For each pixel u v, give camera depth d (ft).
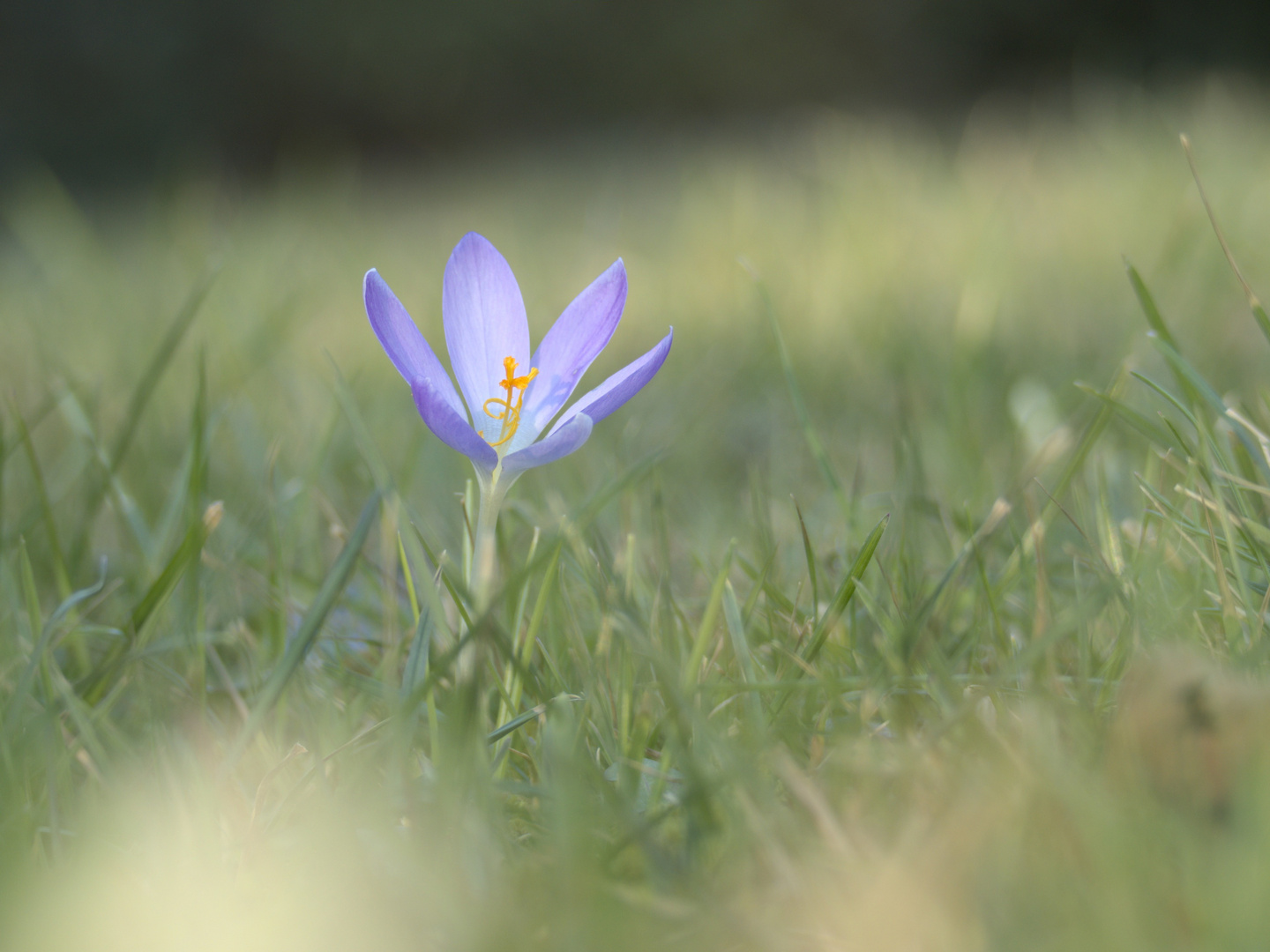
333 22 19.42
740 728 2.23
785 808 2.15
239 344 4.36
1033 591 2.34
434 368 2.19
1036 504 2.58
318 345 4.96
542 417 2.21
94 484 2.66
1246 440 2.34
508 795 2.19
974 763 2.15
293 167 19.07
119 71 18.99
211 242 7.29
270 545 2.53
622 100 20.43
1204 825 2.07
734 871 2.11
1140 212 5.44
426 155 20.08
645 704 2.27
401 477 2.72
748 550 2.61
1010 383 3.16
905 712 2.20
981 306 3.85
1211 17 17.43
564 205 9.40
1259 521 2.32
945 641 2.35
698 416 3.48
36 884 2.11
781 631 2.35
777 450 3.24
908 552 2.50
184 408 3.78
